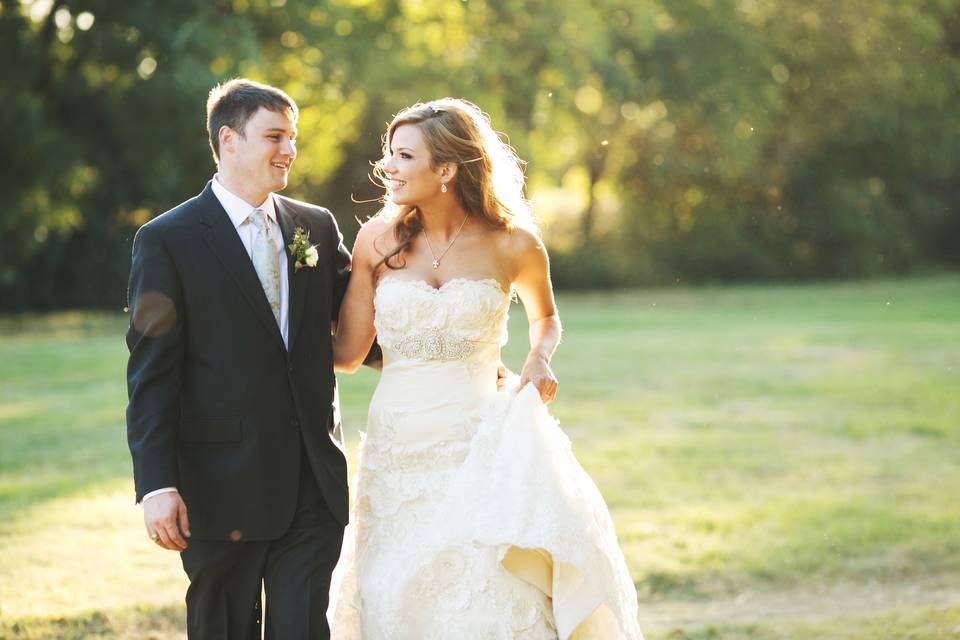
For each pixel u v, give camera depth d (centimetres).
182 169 2050
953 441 894
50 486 711
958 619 481
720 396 1095
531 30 2416
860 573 566
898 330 1647
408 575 348
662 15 2727
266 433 333
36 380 1141
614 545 361
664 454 835
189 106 1828
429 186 364
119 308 2175
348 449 820
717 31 2666
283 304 343
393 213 381
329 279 356
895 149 2870
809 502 696
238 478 329
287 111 342
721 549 595
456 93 2288
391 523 359
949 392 1102
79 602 496
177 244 331
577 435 902
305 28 2067
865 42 2714
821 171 2894
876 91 2773
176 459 324
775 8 2700
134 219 2181
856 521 652
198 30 1817
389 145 373
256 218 341
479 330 365
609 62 2508
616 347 1467
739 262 2850
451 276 368
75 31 1869
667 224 2927
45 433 876
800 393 1112
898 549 600
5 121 1822
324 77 2159
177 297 329
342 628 370
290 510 335
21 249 1994
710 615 506
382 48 2244
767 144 2806
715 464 803
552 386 369
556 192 3134
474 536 339
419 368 362
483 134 372
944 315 1881
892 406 1040
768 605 522
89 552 574
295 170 2342
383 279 369
